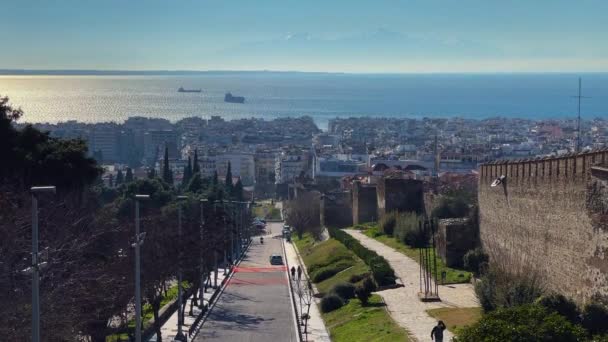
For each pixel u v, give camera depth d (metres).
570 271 53.94
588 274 50.84
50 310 48.53
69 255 58.50
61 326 49.06
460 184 142.12
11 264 52.06
